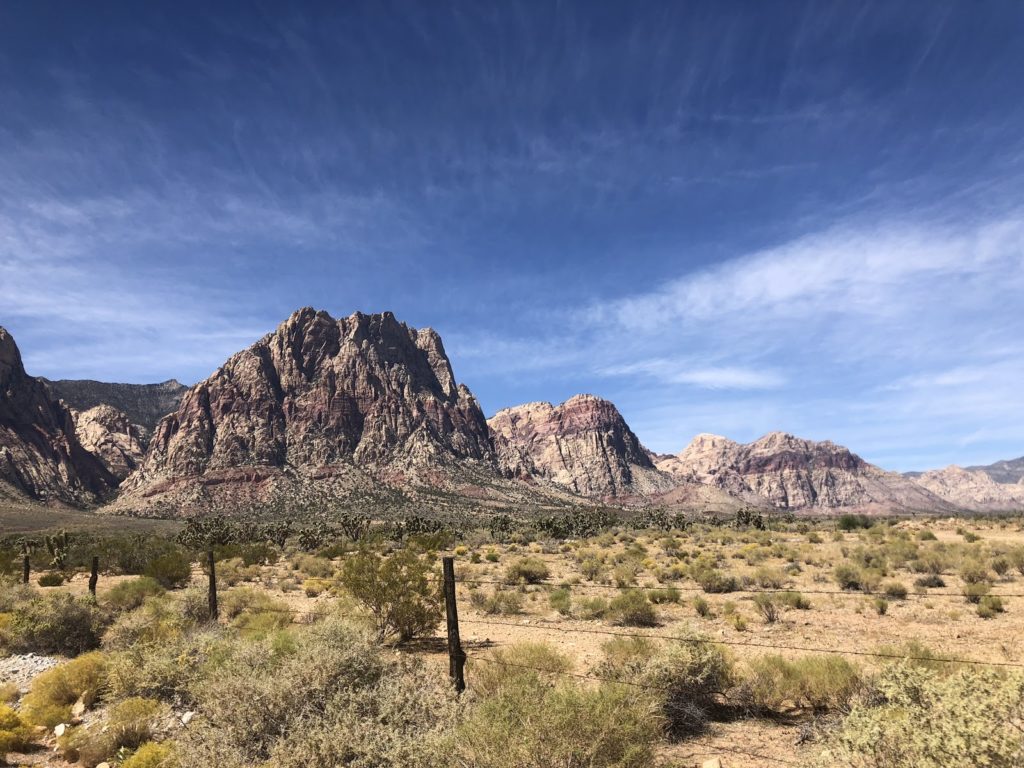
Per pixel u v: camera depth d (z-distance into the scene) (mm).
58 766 9859
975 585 20094
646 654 11836
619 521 95312
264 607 19688
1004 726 4969
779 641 15258
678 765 7574
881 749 5477
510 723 6512
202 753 7535
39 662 15836
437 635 17625
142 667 12008
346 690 8188
